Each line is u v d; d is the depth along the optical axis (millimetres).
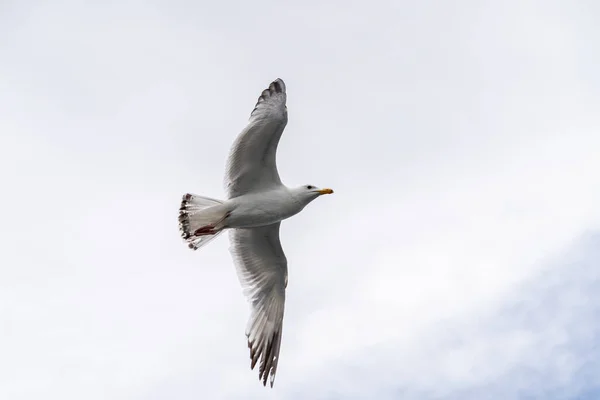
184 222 13641
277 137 13445
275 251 14836
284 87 13094
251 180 13945
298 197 14094
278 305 15023
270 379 14664
